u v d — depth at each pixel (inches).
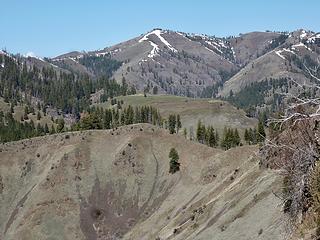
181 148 6190.9
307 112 1171.3
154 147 6378.0
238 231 2829.7
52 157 6412.4
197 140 7273.6
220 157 5349.4
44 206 5580.7
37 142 6811.0
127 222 5349.4
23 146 6761.8
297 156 1226.0
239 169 4352.9
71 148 6412.4
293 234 1294.3
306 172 1218.0
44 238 5196.9
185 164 5856.3
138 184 5856.3
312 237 1168.2
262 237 2262.6
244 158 5137.8
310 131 1202.6
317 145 1202.0
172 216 4753.9
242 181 3718.0
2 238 5344.5
